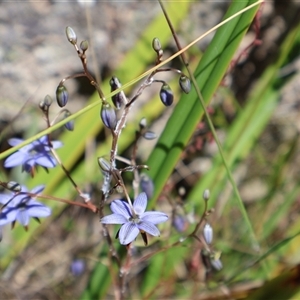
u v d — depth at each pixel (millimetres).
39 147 251
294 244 365
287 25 396
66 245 395
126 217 224
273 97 354
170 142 283
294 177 419
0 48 352
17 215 242
